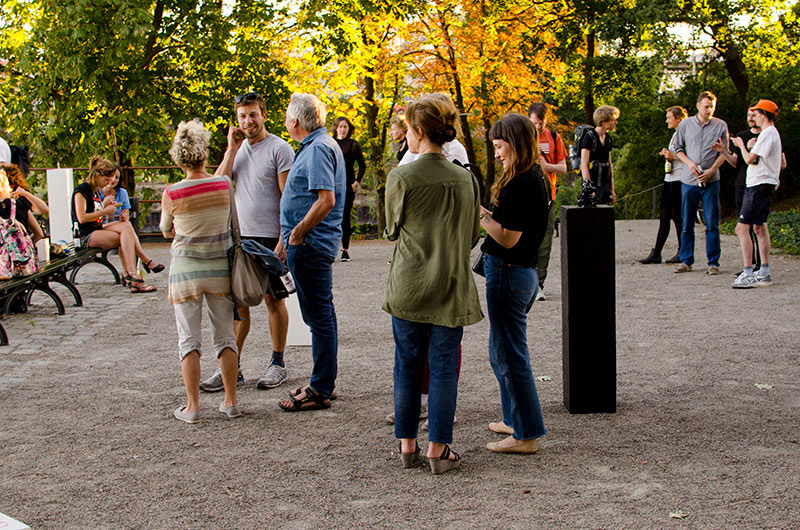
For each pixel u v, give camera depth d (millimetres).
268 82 19625
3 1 18703
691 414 4695
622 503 3461
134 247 10062
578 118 34719
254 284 4770
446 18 26984
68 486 3787
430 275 3781
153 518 3422
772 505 3389
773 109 8711
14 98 19047
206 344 7004
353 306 8633
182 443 4383
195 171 4754
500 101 27719
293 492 3680
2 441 4445
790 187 25625
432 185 3764
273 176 5348
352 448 4273
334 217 4988
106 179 10055
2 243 8062
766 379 5414
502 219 3926
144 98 18188
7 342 7004
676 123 10336
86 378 5820
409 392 3936
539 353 6332
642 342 6605
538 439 4352
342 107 23484
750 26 25078
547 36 26375
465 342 6770
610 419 4652
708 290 8938
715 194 9930
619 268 10961
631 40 23641
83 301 9336
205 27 18766
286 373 5742
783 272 10023
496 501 3523
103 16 16656
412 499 3570
